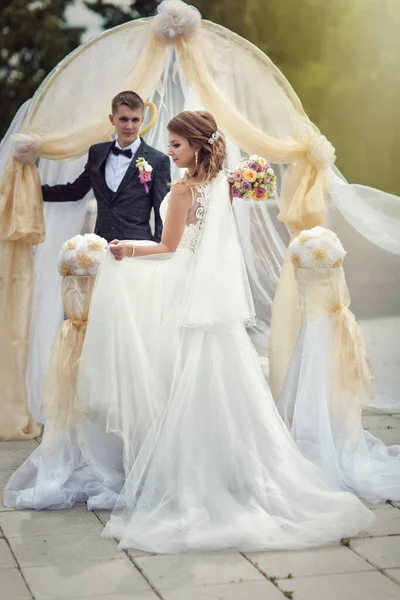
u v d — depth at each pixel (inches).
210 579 121.7
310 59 485.4
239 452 146.2
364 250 261.1
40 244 208.8
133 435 151.6
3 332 202.7
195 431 145.5
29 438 202.2
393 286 279.4
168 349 154.2
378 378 251.0
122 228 188.1
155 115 207.2
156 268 155.9
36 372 209.2
